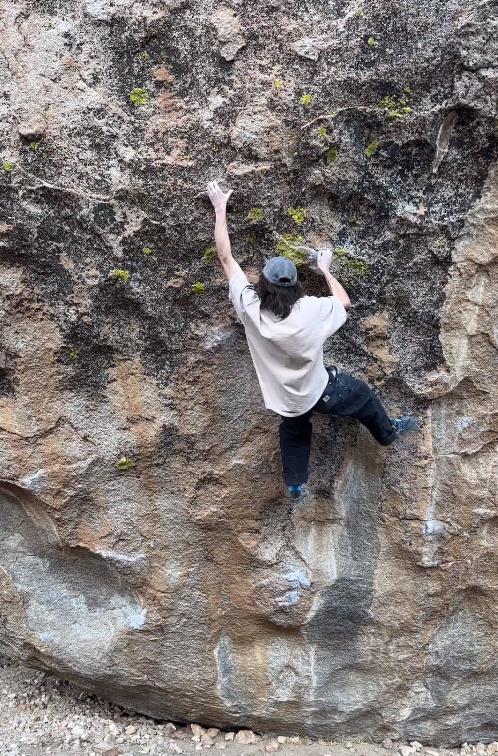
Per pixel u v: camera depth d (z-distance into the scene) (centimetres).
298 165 277
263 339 258
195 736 376
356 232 287
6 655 417
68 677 367
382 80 266
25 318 294
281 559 330
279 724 370
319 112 271
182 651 349
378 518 328
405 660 351
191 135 276
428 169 277
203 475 317
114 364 303
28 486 314
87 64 275
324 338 258
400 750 371
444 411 311
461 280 289
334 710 362
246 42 271
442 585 333
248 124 272
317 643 350
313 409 279
